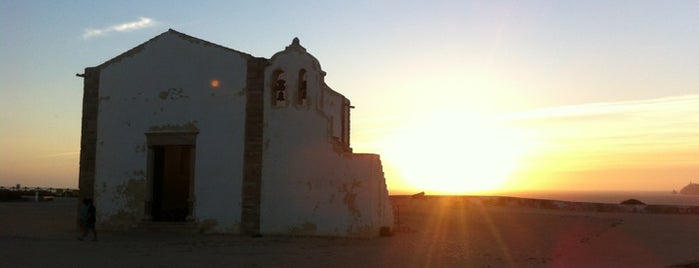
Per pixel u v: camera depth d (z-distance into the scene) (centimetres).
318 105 2516
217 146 2588
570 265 1761
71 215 3666
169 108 2661
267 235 2483
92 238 2348
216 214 2553
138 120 2692
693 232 2977
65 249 1961
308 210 2480
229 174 2561
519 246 2241
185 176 2956
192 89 2644
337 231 2441
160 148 2772
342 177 2461
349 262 1733
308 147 2505
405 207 4838
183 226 2564
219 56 2625
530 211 4722
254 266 1628
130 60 2733
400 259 1817
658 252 2123
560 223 3434
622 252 2111
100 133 2731
